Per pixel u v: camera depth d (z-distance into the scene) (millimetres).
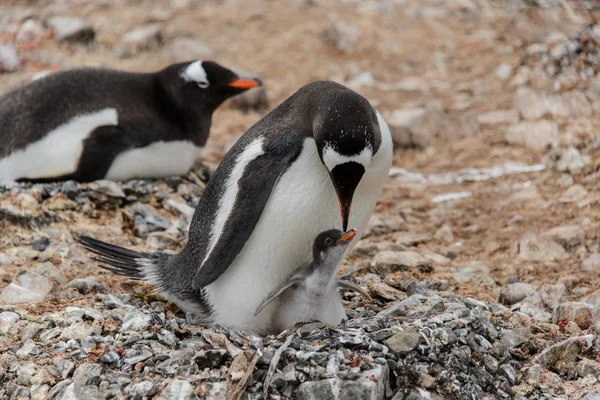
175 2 22859
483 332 8672
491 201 14281
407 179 15477
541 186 14508
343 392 7512
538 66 19031
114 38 20656
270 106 18406
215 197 9023
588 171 14492
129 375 8016
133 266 10062
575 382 8438
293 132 8594
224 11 22391
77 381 7980
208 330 8531
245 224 8398
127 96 13594
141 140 13445
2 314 9453
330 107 8336
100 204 12992
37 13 21578
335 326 8336
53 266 10961
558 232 12562
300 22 21969
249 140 8922
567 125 16188
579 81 17734
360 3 23469
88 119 13219
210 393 7668
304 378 7668
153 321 8883
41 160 12992
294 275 8680
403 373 7871
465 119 17125
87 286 10469
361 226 9156
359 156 8164
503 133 16750
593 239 12336
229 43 20688
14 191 12648
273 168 8453
